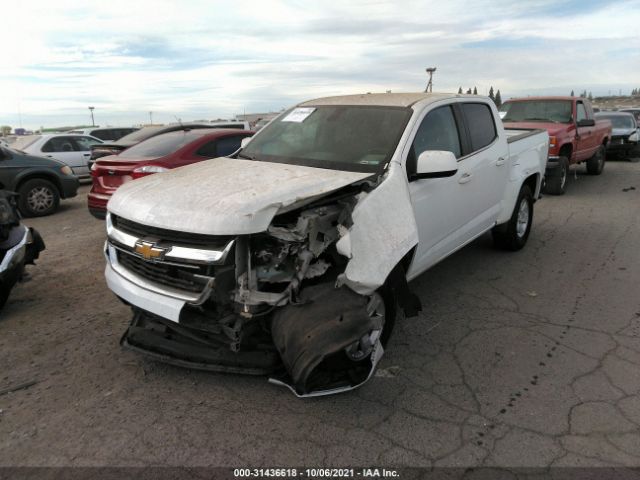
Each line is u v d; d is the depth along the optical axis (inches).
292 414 124.3
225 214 114.3
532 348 155.3
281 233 115.0
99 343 162.1
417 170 153.3
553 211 348.5
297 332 113.1
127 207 132.6
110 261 141.6
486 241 273.6
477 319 175.6
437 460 108.3
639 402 127.2
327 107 187.2
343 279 118.8
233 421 121.7
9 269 178.2
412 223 138.9
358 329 113.6
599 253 249.3
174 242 120.9
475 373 141.7
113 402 130.0
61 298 201.3
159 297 123.9
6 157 368.8
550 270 225.1
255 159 173.6
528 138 253.8
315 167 155.9
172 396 132.3
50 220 367.2
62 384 138.7
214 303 121.8
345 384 127.3
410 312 142.6
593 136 466.3
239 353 126.7
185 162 277.4
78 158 535.8
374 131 164.6
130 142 396.8
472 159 192.9
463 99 200.4
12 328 173.8
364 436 116.0
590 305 186.4
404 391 133.4
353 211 125.2
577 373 140.9
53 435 117.5
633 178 497.7
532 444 112.6
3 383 139.8
